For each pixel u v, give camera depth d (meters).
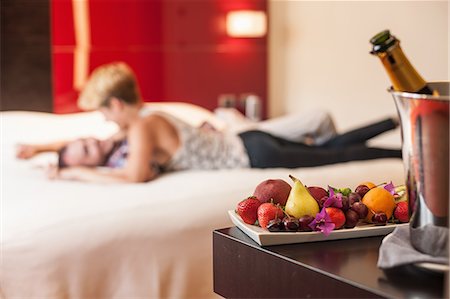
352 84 4.08
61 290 2.12
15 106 3.63
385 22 3.67
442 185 0.81
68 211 2.25
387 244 0.89
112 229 2.20
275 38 4.58
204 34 4.29
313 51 4.35
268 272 0.94
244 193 2.45
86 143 2.79
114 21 3.95
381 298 0.77
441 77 2.93
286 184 1.08
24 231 2.14
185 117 3.75
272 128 3.36
